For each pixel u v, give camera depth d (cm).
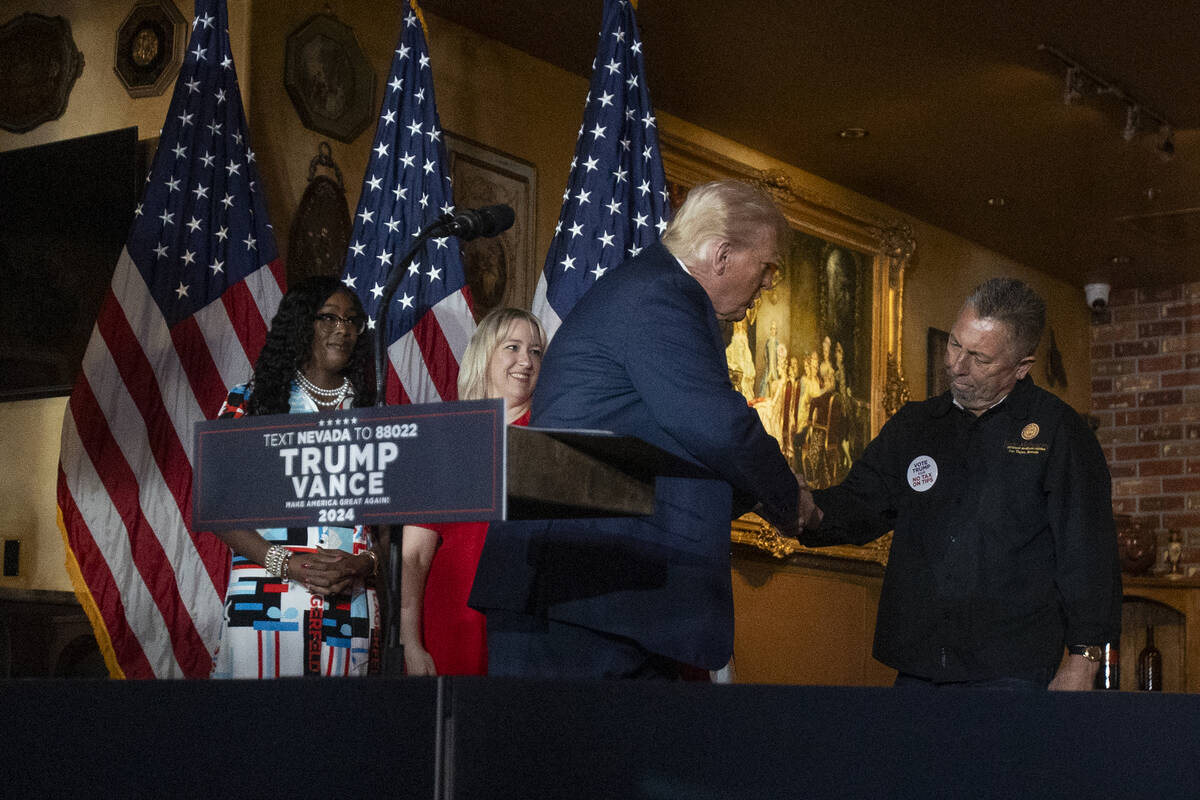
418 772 123
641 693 133
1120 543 823
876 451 313
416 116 456
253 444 149
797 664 671
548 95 573
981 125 630
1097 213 754
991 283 293
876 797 139
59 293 472
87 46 486
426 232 193
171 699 122
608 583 201
